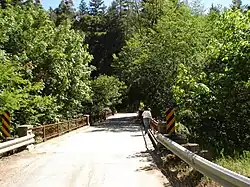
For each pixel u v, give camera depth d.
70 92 34.22
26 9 28.53
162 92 32.84
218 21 16.70
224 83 16.44
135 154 15.56
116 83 53.34
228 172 6.05
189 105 18.06
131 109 81.50
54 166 12.67
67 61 32.53
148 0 53.69
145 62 35.84
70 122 30.31
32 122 23.66
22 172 11.62
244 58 15.68
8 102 17.69
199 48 30.33
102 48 97.19
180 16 34.03
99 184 9.67
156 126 17.75
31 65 25.34
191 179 9.01
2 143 14.05
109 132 30.39
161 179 10.19
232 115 17.14
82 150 17.23
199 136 17.58
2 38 23.00
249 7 16.34
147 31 49.25
